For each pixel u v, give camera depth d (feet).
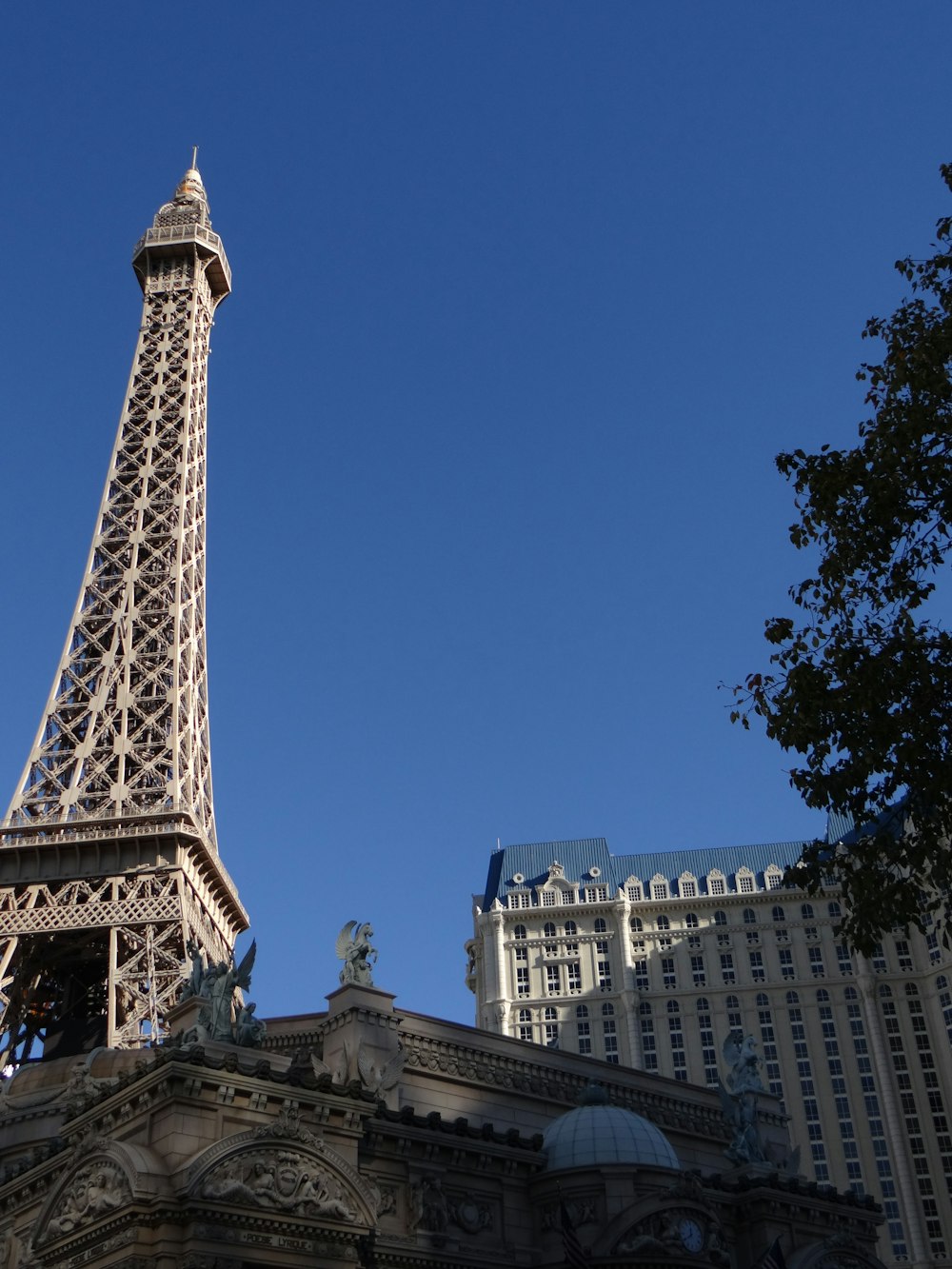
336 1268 160.76
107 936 388.37
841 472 144.56
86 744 433.07
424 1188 188.96
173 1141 157.89
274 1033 236.84
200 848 403.54
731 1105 251.80
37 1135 239.09
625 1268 189.88
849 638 145.69
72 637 470.80
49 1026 406.21
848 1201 239.30
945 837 139.33
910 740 135.74
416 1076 229.66
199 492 533.14
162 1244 149.07
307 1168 164.35
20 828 404.16
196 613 495.82
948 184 150.10
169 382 549.95
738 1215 226.99
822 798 142.10
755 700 147.43
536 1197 201.87
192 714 457.27
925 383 138.00
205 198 626.23
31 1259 166.61
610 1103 259.80
